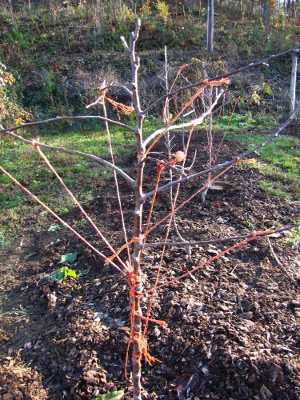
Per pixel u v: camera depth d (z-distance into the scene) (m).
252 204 4.51
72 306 3.07
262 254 3.46
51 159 6.75
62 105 10.14
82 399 2.33
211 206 4.50
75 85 10.59
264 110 9.67
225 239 1.56
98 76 10.73
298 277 3.10
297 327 2.57
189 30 12.81
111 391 2.33
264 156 6.27
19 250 4.27
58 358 2.65
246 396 2.22
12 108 8.83
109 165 1.61
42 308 3.26
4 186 5.76
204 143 7.02
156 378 2.40
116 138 8.11
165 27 12.84
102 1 14.45
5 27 12.70
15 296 3.48
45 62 11.29
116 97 10.24
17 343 2.90
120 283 3.17
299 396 2.13
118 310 2.89
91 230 4.33
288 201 4.64
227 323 2.60
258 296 2.88
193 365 2.39
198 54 11.81
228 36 12.71
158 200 4.80
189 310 2.73
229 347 2.41
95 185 5.66
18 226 4.75
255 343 2.45
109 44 12.16
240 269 3.25
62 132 9.34
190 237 3.79
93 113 10.09
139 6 14.93
